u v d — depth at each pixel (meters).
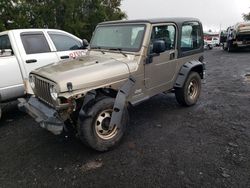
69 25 20.67
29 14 19.23
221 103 6.25
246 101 6.32
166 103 6.32
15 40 5.88
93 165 3.82
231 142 4.27
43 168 3.81
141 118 5.44
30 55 5.99
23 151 4.32
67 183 3.45
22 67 5.81
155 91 5.00
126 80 4.32
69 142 4.54
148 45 4.57
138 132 4.79
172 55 5.20
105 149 4.09
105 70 4.08
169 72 5.22
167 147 4.21
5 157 4.16
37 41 6.24
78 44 7.17
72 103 3.75
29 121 5.63
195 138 4.47
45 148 4.39
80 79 3.80
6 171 3.77
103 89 4.16
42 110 4.09
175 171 3.56
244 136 4.47
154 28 4.67
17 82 5.75
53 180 3.52
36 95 4.52
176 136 4.57
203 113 5.61
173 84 5.44
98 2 22.45
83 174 3.62
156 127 4.97
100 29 5.29
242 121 5.11
